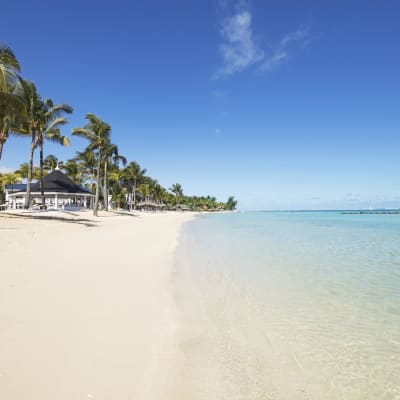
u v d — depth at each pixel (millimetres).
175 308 4945
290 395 2814
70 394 2549
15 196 40094
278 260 9977
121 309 4652
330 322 4590
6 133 22688
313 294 6055
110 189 67250
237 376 3084
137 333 3861
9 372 2801
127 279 6457
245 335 4078
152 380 2863
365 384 3025
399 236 18953
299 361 3436
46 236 12500
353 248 13180
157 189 90875
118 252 9953
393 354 3629
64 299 4879
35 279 5875
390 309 5191
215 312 4918
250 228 27375
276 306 5305
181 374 3031
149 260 8938
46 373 2828
